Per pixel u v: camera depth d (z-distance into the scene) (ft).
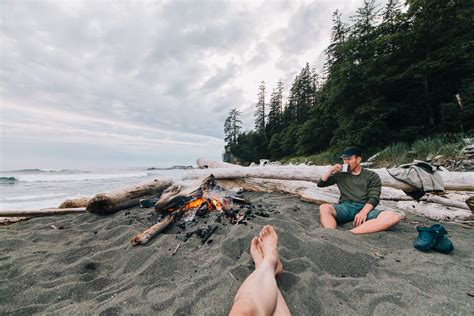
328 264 6.28
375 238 7.99
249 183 18.38
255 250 6.48
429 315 4.10
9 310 4.72
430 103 33.04
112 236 8.98
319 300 4.72
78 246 8.12
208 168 21.44
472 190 10.24
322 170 14.12
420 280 5.36
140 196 13.88
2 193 32.24
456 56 27.86
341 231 8.53
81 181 55.57
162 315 4.29
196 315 4.25
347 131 37.70
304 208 12.42
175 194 11.11
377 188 9.74
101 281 5.87
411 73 31.32
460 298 4.63
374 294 4.88
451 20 28.73
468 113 24.79
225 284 5.16
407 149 27.12
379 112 33.91
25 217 12.35
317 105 63.77
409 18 32.53
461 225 10.02
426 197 12.37
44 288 5.54
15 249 8.01
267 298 3.92
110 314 4.42
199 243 7.80
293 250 7.13
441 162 20.36
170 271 6.15
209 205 11.01
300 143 74.43
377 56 34.19
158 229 8.70
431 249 7.10
